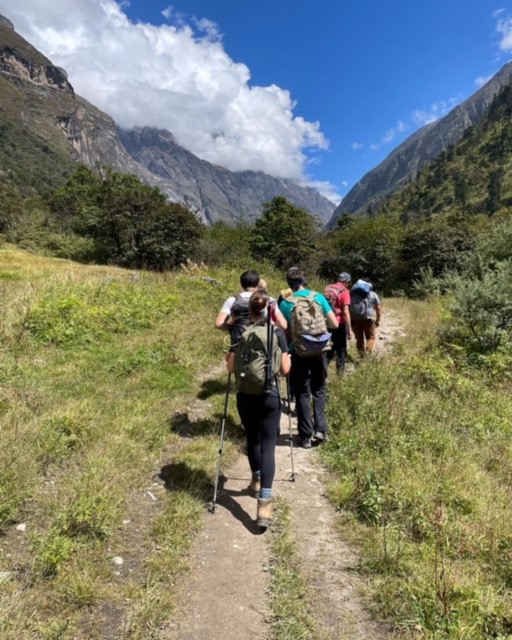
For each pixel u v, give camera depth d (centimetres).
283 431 593
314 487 450
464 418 611
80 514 342
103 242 3234
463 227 3272
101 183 4950
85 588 284
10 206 4538
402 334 1258
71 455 447
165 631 268
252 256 3431
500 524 370
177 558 328
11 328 832
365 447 499
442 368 800
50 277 1401
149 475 441
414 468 454
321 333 525
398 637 264
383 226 3584
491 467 502
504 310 939
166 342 898
